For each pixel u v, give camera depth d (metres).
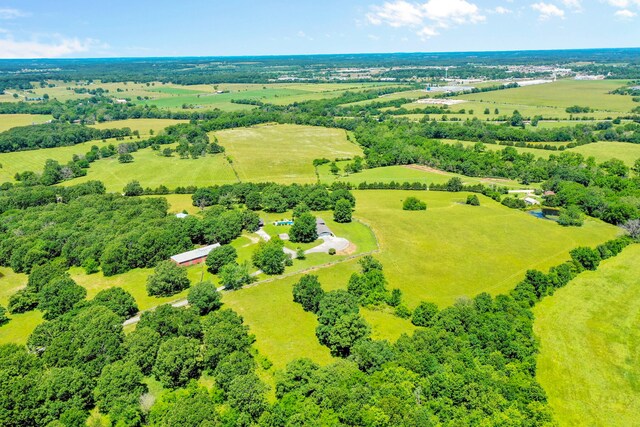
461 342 99.69
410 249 159.00
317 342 108.88
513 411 81.50
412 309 121.88
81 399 87.25
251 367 94.94
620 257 152.12
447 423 81.06
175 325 104.25
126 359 95.00
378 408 80.50
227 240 171.50
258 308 123.44
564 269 135.88
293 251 161.00
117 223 171.25
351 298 114.06
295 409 83.69
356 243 166.50
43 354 98.00
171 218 176.88
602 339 109.62
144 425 85.19
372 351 95.25
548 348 105.81
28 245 154.00
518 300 122.69
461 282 136.75
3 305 130.62
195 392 89.25
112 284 140.75
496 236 169.62
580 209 194.00
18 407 81.88
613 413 87.94
